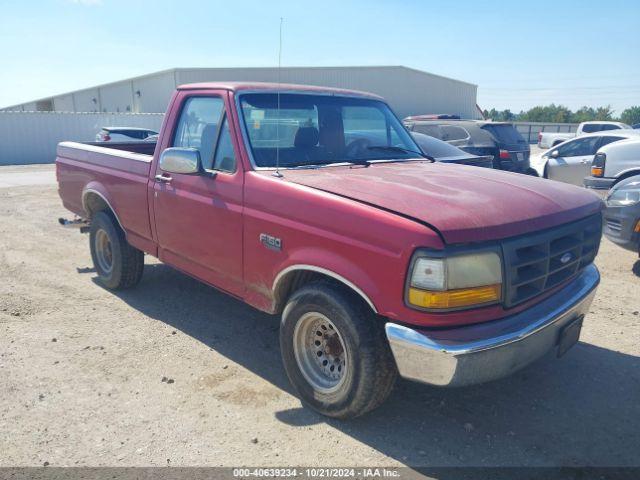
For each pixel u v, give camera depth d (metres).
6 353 4.32
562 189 3.72
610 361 4.29
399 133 5.02
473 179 3.70
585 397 3.77
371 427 3.38
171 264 4.72
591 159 11.84
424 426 3.41
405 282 2.83
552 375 4.07
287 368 3.61
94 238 5.87
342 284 3.26
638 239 6.15
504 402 3.70
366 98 4.93
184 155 3.95
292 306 3.45
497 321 2.99
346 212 3.09
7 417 3.44
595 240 3.71
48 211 10.88
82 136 28.69
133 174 4.98
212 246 4.09
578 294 3.48
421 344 2.83
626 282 6.21
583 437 3.31
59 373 4.01
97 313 5.21
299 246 3.37
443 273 2.75
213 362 4.24
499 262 2.90
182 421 3.43
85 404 3.60
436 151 8.78
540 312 3.17
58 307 5.35
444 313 2.81
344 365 3.25
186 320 5.07
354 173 3.81
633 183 6.35
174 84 39.75
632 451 3.18
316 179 3.57
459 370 2.80
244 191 3.74
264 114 4.07
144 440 3.22
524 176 4.06
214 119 4.20
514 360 3.00
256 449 3.16
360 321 3.10
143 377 3.98
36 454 3.08
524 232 3.03
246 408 3.59
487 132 11.80
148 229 4.87
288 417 3.49
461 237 2.79
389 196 3.16
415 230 2.79
